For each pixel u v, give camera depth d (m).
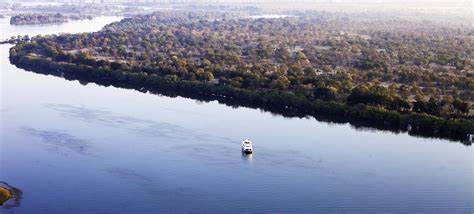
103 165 183.88
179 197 163.50
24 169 179.25
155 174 178.25
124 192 165.75
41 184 169.38
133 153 194.62
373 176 180.75
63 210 154.88
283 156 195.50
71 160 187.38
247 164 187.50
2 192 160.62
